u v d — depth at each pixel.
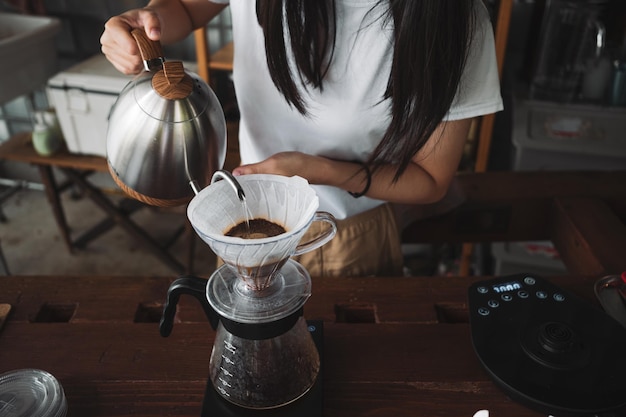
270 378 0.64
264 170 0.79
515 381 0.68
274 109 0.95
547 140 1.72
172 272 2.38
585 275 0.91
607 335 0.73
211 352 0.76
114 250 2.51
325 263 1.10
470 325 0.77
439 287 0.90
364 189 0.91
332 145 0.95
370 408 0.68
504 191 1.21
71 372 0.73
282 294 0.62
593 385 0.67
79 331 0.80
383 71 0.84
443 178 0.94
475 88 0.84
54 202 2.30
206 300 0.63
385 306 0.86
